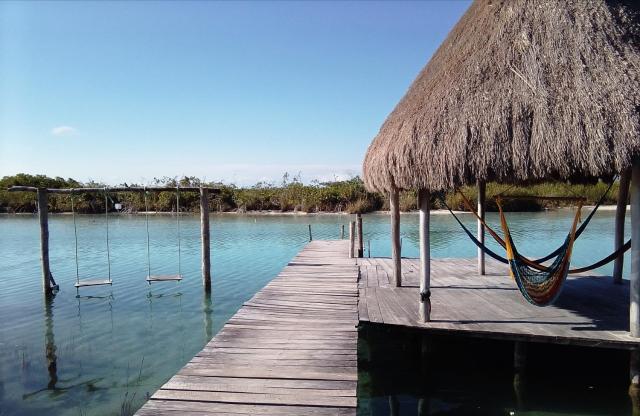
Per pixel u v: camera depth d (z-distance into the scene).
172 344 7.58
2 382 6.10
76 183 38.47
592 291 7.95
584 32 5.59
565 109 5.09
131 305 10.07
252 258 16.61
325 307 7.27
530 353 6.42
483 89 5.68
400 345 7.44
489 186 27.48
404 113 6.93
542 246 18.50
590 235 21.45
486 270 10.09
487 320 6.22
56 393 5.77
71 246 19.47
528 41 5.81
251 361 5.07
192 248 19.03
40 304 10.19
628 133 4.73
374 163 6.98
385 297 7.75
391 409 5.40
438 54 8.02
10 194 35.81
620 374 6.14
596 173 4.91
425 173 5.63
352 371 4.80
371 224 28.28
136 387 5.92
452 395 5.72
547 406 5.36
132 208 36.75
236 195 38.47
